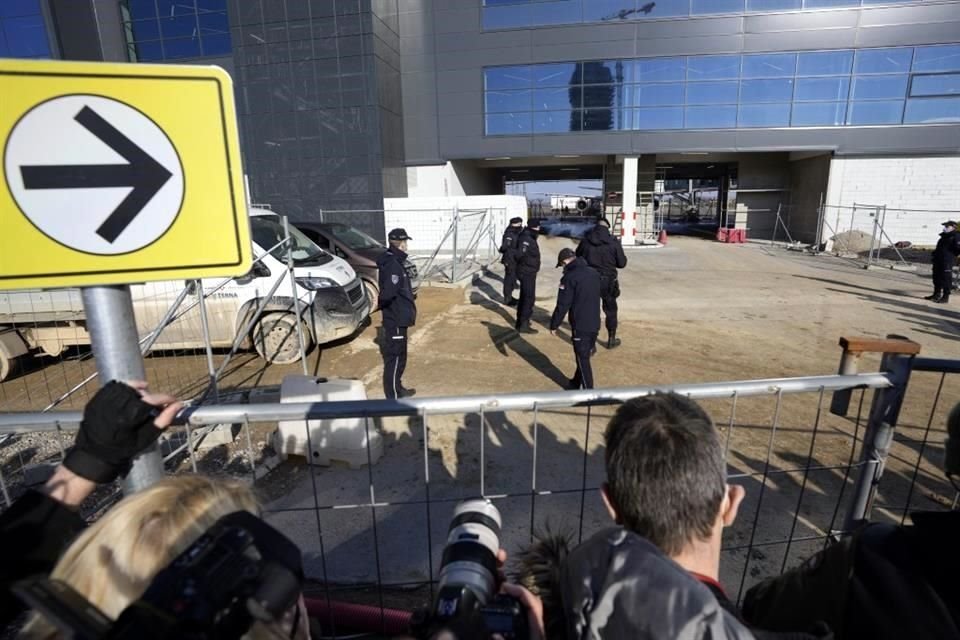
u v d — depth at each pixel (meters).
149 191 1.12
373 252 9.64
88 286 1.14
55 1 19.78
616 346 6.99
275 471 3.70
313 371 6.12
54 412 1.63
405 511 3.20
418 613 0.88
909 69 18.69
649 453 0.98
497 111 21.16
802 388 1.94
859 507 2.19
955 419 1.40
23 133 1.02
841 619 1.16
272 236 6.77
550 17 20.11
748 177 24.19
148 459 1.28
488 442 4.05
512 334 7.69
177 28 19.94
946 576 1.03
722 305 9.54
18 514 0.93
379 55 19.09
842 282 12.04
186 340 6.36
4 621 0.89
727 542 2.90
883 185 19.75
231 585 0.66
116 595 0.77
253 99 19.59
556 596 1.07
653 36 19.75
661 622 0.79
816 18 18.80
